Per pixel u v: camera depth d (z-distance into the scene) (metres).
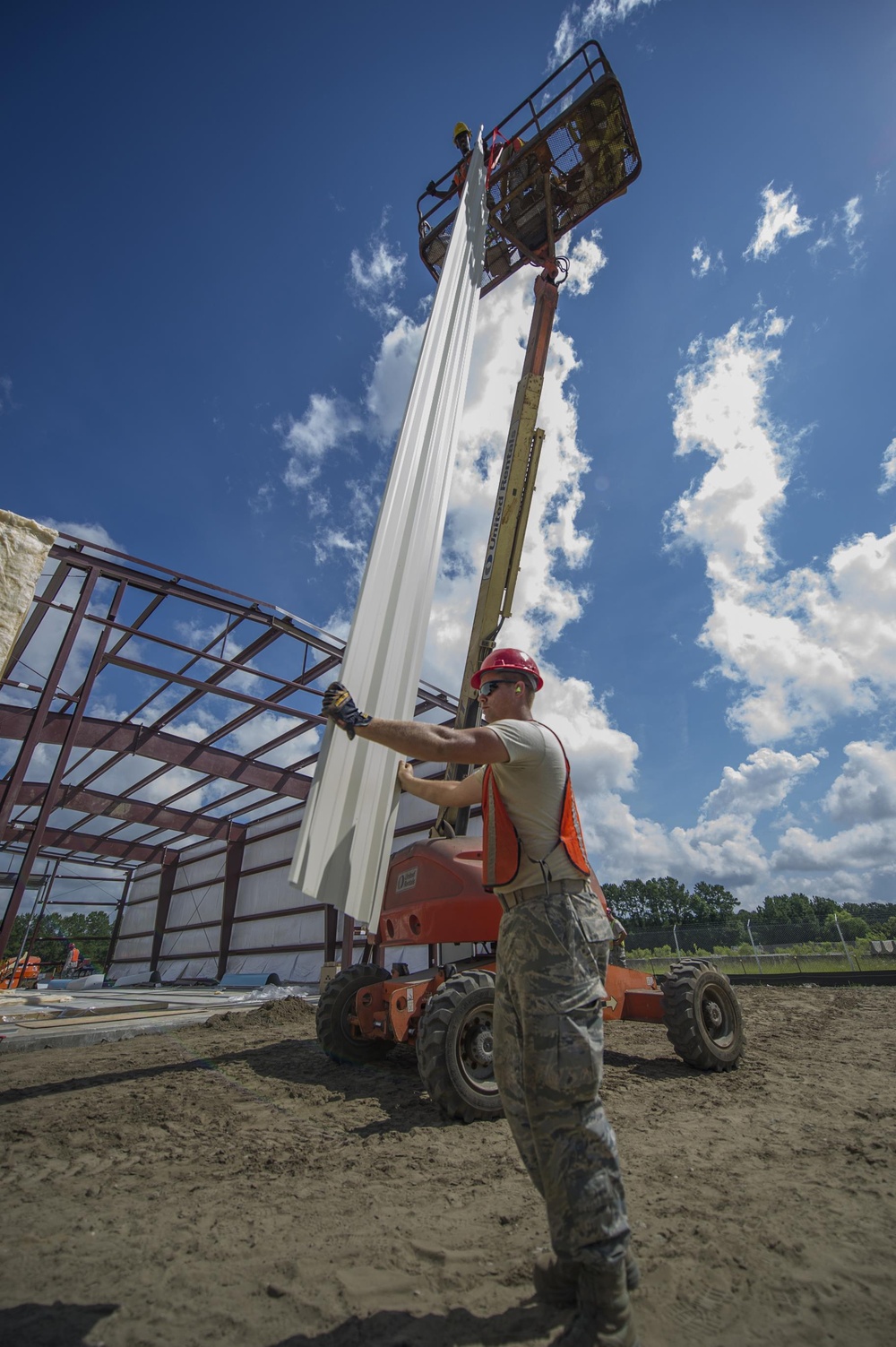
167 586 11.77
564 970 1.46
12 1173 2.44
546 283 6.54
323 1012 4.64
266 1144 2.84
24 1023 7.10
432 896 3.93
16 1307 1.46
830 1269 1.59
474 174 5.40
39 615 11.91
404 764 2.04
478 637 5.28
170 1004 9.73
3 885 24.62
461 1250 1.75
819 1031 6.27
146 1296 1.51
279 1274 1.62
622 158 6.63
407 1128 3.10
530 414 6.01
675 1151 2.62
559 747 1.70
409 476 3.67
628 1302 1.26
